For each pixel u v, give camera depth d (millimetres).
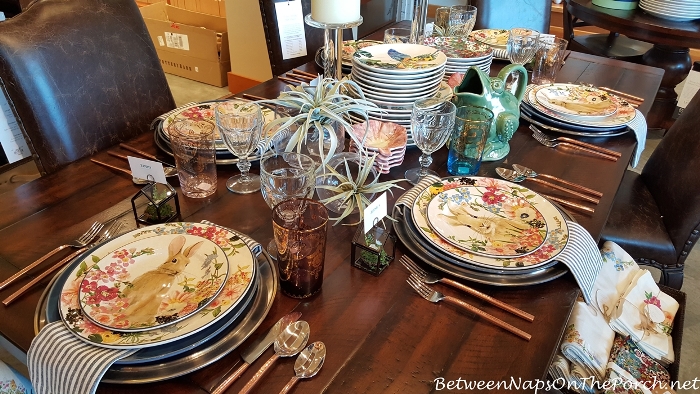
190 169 1010
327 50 1252
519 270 808
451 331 729
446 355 689
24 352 675
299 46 1748
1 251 839
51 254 827
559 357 1138
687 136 1437
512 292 803
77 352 623
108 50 1363
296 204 780
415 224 892
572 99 1444
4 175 2041
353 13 1186
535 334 728
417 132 1048
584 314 1204
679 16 2541
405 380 651
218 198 1020
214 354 656
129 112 1435
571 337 1148
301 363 664
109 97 1373
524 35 1710
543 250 844
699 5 2498
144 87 1469
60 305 689
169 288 728
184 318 665
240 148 1007
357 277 824
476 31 2072
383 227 872
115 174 1086
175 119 1230
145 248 799
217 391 621
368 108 1055
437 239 864
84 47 1304
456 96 1138
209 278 742
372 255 817
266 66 3230
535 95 1463
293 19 1694
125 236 826
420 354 688
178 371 631
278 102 1014
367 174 930
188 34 3555
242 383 641
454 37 1761
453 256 826
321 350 685
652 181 1591
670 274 1468
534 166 1180
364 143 1037
